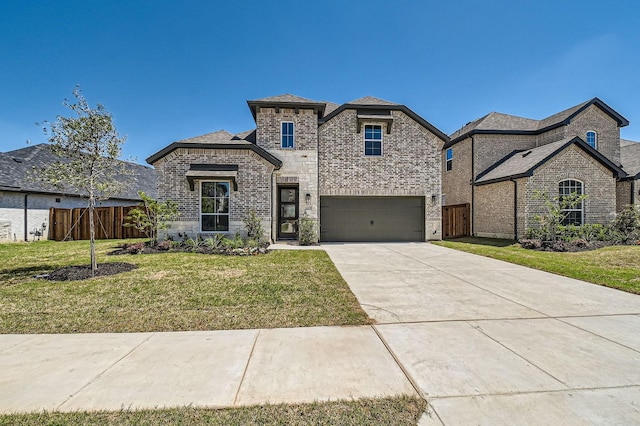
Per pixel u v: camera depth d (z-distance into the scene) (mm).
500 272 8469
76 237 17672
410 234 16719
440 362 3479
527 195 15086
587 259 10164
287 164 15219
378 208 16609
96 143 7688
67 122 7336
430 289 6684
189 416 2545
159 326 4539
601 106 18938
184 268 8562
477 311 5258
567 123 18531
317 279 7434
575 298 6027
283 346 3881
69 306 5359
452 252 12320
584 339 4125
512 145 20031
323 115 16578
